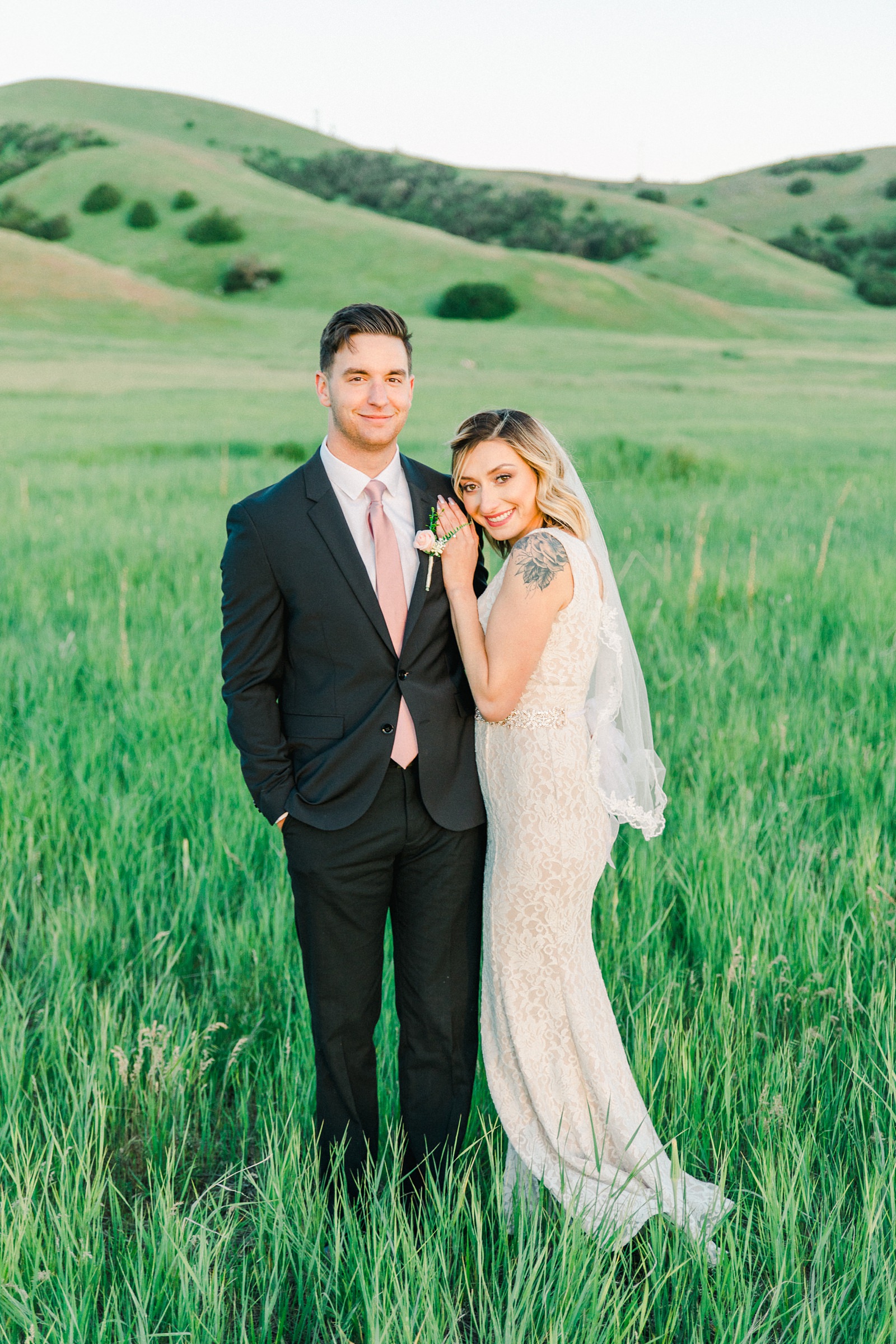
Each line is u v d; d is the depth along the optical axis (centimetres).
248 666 246
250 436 2097
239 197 10225
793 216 13350
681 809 445
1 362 4147
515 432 249
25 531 1055
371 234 9094
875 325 8281
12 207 9450
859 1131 267
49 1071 294
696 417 2861
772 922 346
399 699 243
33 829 420
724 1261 224
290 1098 277
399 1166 249
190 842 416
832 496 1419
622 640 271
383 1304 209
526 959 254
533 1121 261
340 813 240
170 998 321
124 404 2889
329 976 250
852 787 450
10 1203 233
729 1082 273
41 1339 203
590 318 7569
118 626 708
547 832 248
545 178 14800
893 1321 203
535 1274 213
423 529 251
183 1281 211
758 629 705
